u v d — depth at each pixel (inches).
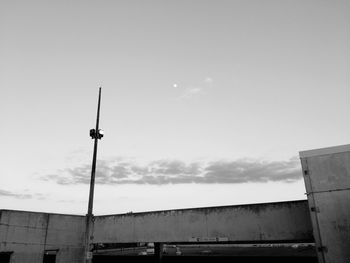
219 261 1251.2
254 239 614.9
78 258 752.3
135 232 740.7
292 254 1640.0
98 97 657.6
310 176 469.1
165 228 709.3
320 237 436.8
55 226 730.2
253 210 631.2
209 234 659.4
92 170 592.4
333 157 462.3
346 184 443.2
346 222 428.1
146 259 1233.4
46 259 711.7
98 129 627.2
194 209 691.4
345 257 414.9
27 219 687.1
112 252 2230.6
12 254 649.0
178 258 1357.0
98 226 791.1
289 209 598.2
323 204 448.1
